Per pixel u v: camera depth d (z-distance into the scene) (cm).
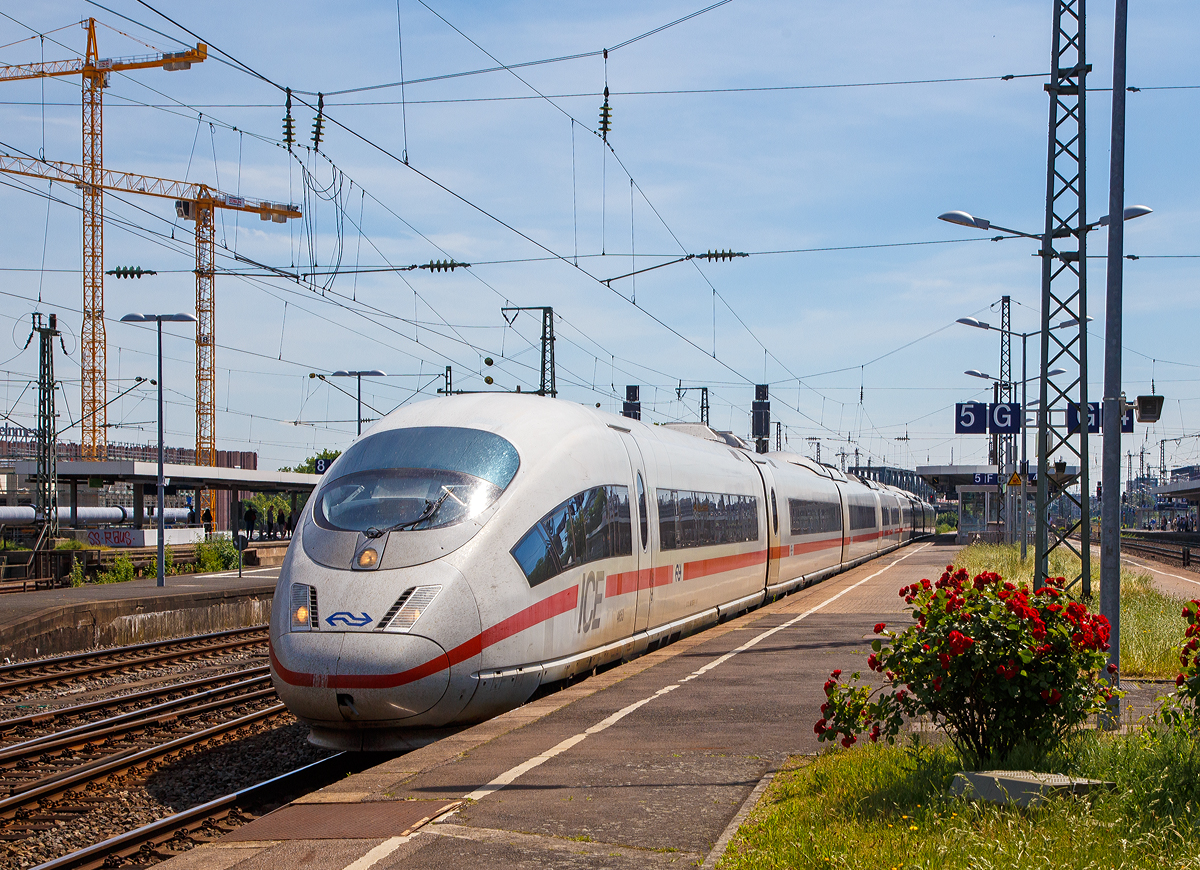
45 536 3956
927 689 682
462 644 1016
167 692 1550
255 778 1040
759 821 627
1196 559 4472
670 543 1598
